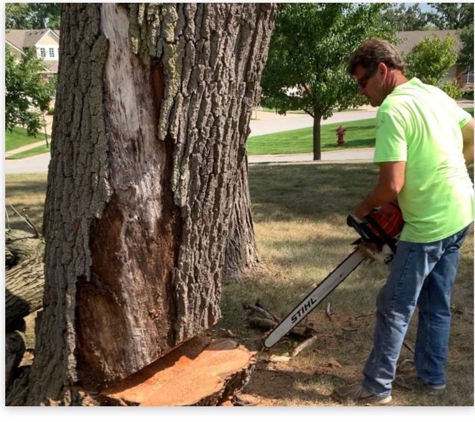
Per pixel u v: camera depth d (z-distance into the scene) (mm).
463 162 2688
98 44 2068
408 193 2562
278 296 4281
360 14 13211
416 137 2494
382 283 4527
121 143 2148
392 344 2695
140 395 2367
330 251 5512
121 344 2334
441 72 17844
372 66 2678
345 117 32719
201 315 2484
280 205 7859
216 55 2109
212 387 2416
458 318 3863
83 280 2291
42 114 12453
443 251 2668
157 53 2043
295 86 14961
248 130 2379
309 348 3480
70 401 2377
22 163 18594
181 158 2189
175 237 2297
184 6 2021
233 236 4641
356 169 11609
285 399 2877
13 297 3076
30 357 3137
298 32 13203
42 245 3459
